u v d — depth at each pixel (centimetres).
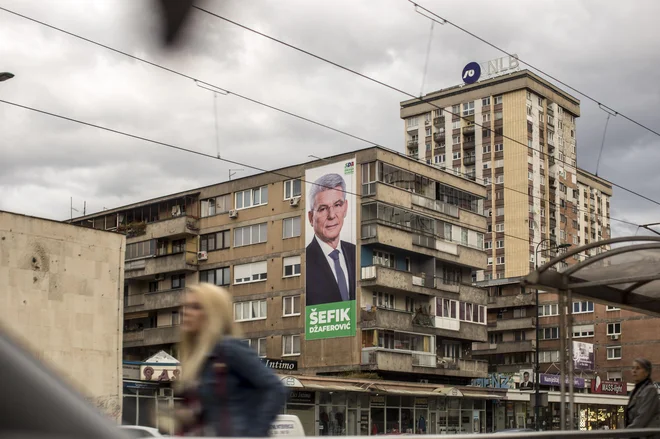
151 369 3938
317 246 5259
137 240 6103
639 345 7762
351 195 5172
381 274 5009
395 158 5253
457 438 403
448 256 5588
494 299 8162
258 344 5428
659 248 1028
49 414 104
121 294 3316
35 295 3044
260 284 5491
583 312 8125
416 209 5369
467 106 10006
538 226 9588
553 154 9988
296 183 5438
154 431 927
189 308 405
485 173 9762
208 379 394
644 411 952
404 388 4872
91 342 3195
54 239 3120
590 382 6862
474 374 5647
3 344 106
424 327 5312
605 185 11494
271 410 396
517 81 9662
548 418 6225
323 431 4450
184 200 5975
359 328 5012
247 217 5631
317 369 5134
